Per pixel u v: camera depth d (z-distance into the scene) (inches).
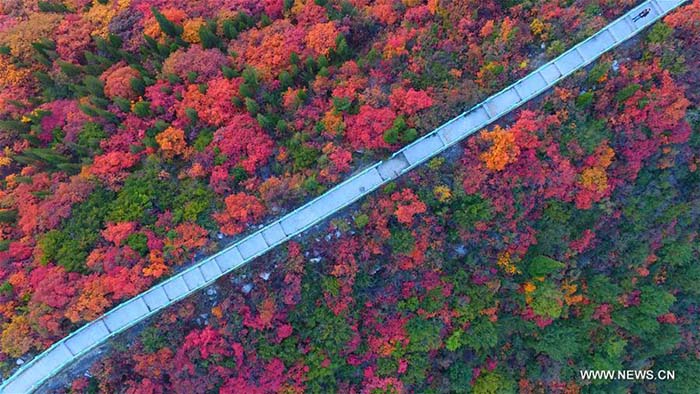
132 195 1882.4
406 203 1834.4
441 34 1984.5
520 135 1803.6
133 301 1803.6
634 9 1905.8
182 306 1813.5
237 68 2043.6
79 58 2225.6
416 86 1931.6
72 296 1731.1
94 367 1777.8
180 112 1969.7
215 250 1836.9
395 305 1988.2
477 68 1939.0
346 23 2060.8
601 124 1867.6
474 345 2048.5
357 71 1964.8
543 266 1948.8
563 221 2016.5
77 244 1818.4
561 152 1867.6
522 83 1907.0
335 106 1862.7
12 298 1775.3
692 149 1993.1
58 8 2326.5
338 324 1908.2
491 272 2025.1
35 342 1748.3
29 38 2171.5
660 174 2018.9
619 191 1996.8
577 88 1871.3
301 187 1849.2
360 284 1927.9
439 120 1876.2
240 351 1802.4
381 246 1876.2
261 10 2198.6
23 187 1971.0
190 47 2103.8
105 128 2022.6
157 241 1808.6
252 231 1875.0
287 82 1984.5
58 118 2098.9
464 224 1900.8
